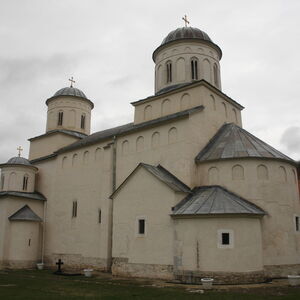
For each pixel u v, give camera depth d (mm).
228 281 18234
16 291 16422
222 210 19125
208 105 26031
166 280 19891
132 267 21875
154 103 28359
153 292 15773
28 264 30562
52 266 31047
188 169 22891
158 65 30875
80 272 25891
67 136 38219
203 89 25812
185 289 16688
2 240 30578
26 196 32781
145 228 21844
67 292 16031
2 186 33750
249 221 19266
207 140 25141
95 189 29578
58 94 40969
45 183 35094
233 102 29141
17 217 30953
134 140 27016
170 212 20750
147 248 21406
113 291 16203
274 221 21375
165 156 24469
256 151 22594
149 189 22250
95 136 34094
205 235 19109
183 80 28859
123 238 22906
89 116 42250
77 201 30969
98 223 28438
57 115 40500
